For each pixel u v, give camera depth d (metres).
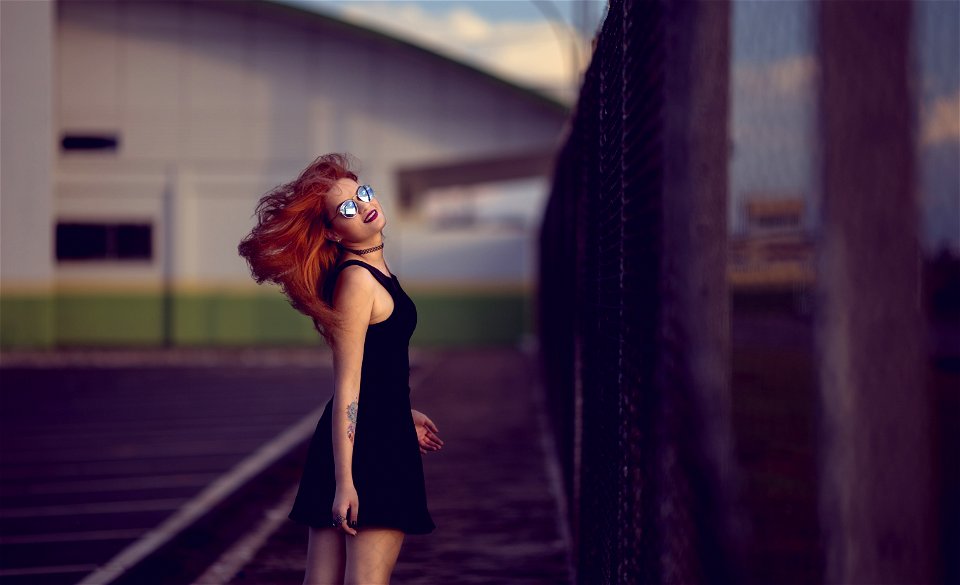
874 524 1.67
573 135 5.80
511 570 6.07
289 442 12.11
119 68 30.25
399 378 3.39
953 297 1.60
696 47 2.02
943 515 1.67
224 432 13.09
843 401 1.66
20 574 6.34
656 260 2.12
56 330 29.95
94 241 30.17
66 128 30.14
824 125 1.64
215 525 7.67
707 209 2.02
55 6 30.05
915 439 1.66
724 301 2.04
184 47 30.39
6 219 27.33
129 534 7.47
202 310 30.34
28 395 17.48
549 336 11.99
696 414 2.07
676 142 2.03
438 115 30.81
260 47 30.55
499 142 30.78
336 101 30.72
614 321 3.12
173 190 30.20
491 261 31.02
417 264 31.03
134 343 30.14
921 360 1.65
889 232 1.64
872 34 1.63
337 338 3.27
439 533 7.09
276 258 3.28
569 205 6.24
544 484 8.88
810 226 1.71
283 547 6.85
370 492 3.25
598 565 3.78
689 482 2.06
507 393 16.92
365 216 3.33
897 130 1.63
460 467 9.84
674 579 2.11
